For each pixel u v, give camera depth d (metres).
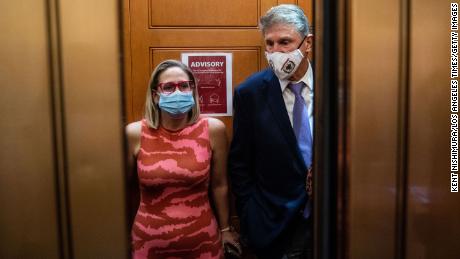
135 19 2.07
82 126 0.99
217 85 2.16
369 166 1.02
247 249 2.20
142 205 1.76
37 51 0.97
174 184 1.72
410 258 1.05
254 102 1.75
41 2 0.96
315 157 1.03
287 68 1.67
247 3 2.13
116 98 0.99
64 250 1.02
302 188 1.68
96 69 0.98
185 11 2.10
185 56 2.12
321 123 1.02
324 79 1.00
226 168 1.91
